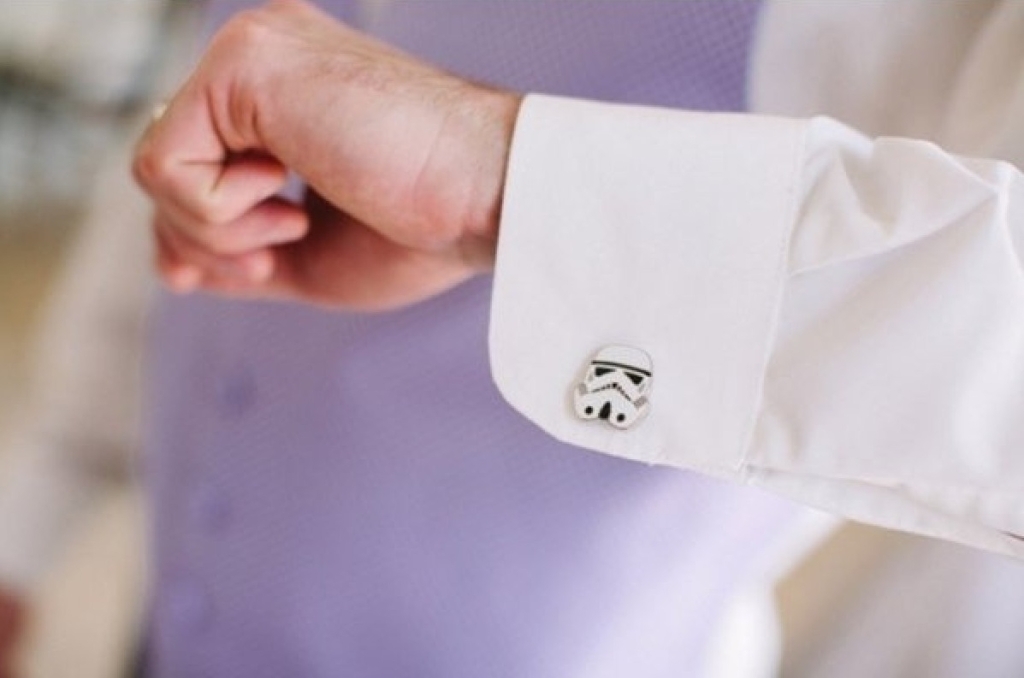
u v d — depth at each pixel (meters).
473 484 0.65
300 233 0.56
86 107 1.99
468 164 0.50
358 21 0.71
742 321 0.48
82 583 0.92
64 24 1.95
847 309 0.48
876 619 0.73
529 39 0.62
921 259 0.48
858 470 0.48
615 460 0.63
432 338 0.64
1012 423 0.47
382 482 0.67
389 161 0.50
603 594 0.66
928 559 0.70
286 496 0.69
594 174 0.49
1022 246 0.47
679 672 0.72
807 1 0.56
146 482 0.81
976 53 0.53
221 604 0.73
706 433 0.49
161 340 0.77
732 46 0.58
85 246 0.90
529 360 0.50
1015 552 0.48
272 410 0.69
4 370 1.72
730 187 0.48
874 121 0.57
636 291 0.49
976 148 0.54
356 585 0.68
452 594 0.67
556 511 0.65
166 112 0.53
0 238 2.01
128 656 0.90
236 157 0.54
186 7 1.92
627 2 0.60
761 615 0.79
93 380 0.88
